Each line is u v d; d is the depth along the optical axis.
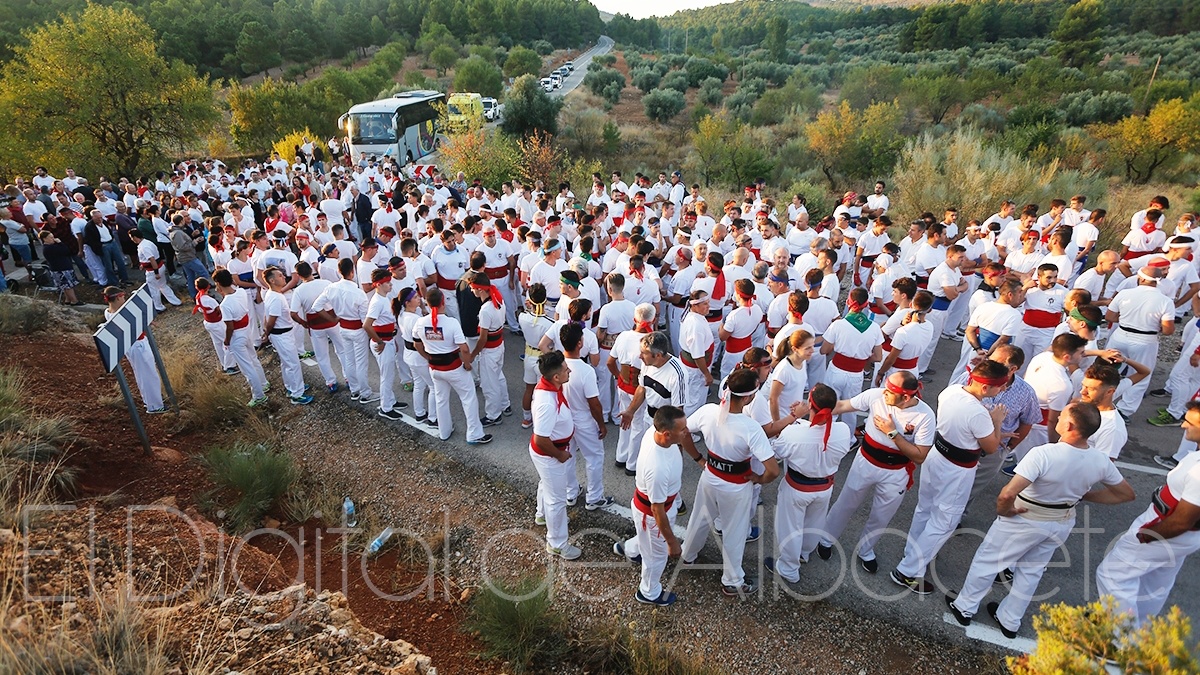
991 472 5.86
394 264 7.63
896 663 4.57
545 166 23.52
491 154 23.39
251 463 6.32
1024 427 5.55
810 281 7.12
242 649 3.86
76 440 6.22
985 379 4.58
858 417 7.70
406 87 48.00
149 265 11.85
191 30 67.25
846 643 4.73
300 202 12.64
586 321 7.26
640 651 4.56
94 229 13.00
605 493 6.52
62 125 22.92
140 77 23.50
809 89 38.28
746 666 4.57
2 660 3.05
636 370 6.32
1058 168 20.48
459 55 78.31
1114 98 30.53
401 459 7.12
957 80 35.22
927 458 5.02
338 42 83.25
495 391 7.70
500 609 4.74
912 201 16.92
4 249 14.78
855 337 6.51
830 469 4.90
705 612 5.02
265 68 70.38
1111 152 22.28
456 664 4.53
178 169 21.03
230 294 7.77
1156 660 3.01
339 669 3.85
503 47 86.50
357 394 8.47
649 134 36.19
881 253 9.39
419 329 6.82
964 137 18.70
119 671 3.31
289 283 8.95
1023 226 9.97
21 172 22.20
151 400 7.77
